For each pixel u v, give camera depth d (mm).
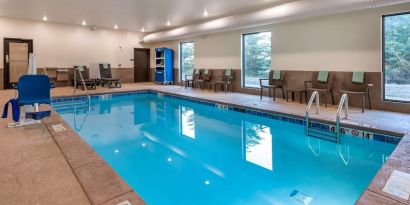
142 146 4156
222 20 7777
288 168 3338
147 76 13352
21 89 3943
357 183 2924
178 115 6578
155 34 11039
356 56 6105
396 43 5660
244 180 2988
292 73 7418
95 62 11453
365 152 3914
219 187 2824
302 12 5879
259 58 8680
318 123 4832
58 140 3275
